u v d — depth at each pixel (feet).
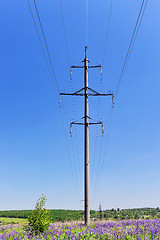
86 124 85.81
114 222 71.31
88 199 77.36
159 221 63.67
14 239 49.55
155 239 39.73
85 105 87.66
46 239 47.75
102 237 44.34
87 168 80.64
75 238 45.27
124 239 41.39
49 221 58.18
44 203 59.62
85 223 74.08
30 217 57.62
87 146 83.35
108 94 88.07
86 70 91.25
